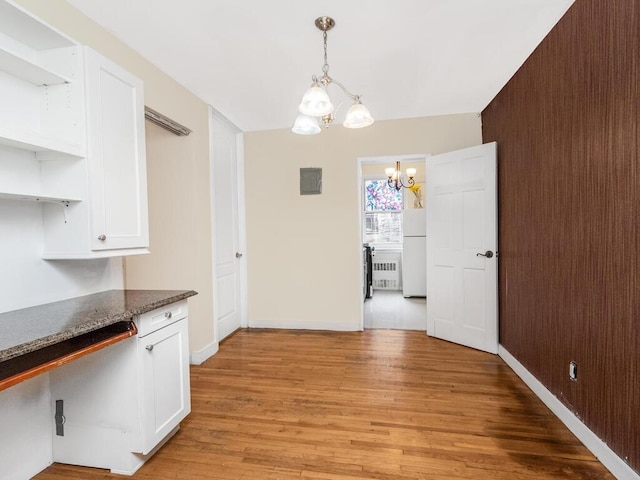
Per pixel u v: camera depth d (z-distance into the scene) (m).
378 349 3.31
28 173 1.65
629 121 1.46
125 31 2.11
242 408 2.23
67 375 1.71
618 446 1.55
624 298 1.51
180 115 2.83
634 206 1.44
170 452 1.79
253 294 4.14
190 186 3.02
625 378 1.51
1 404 1.54
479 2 1.87
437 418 2.08
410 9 1.92
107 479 1.62
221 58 2.44
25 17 1.44
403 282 6.10
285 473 1.62
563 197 2.01
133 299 1.82
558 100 2.05
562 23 1.99
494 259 3.09
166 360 1.83
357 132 3.88
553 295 2.14
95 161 1.69
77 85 1.64
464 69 2.65
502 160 3.01
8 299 1.58
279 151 4.04
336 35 2.17
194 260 3.03
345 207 3.92
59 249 1.70
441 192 3.52
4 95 1.54
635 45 1.41
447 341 3.53
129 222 1.92
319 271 4.00
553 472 1.60
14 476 1.59
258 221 4.11
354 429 1.97
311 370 2.83
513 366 2.78
